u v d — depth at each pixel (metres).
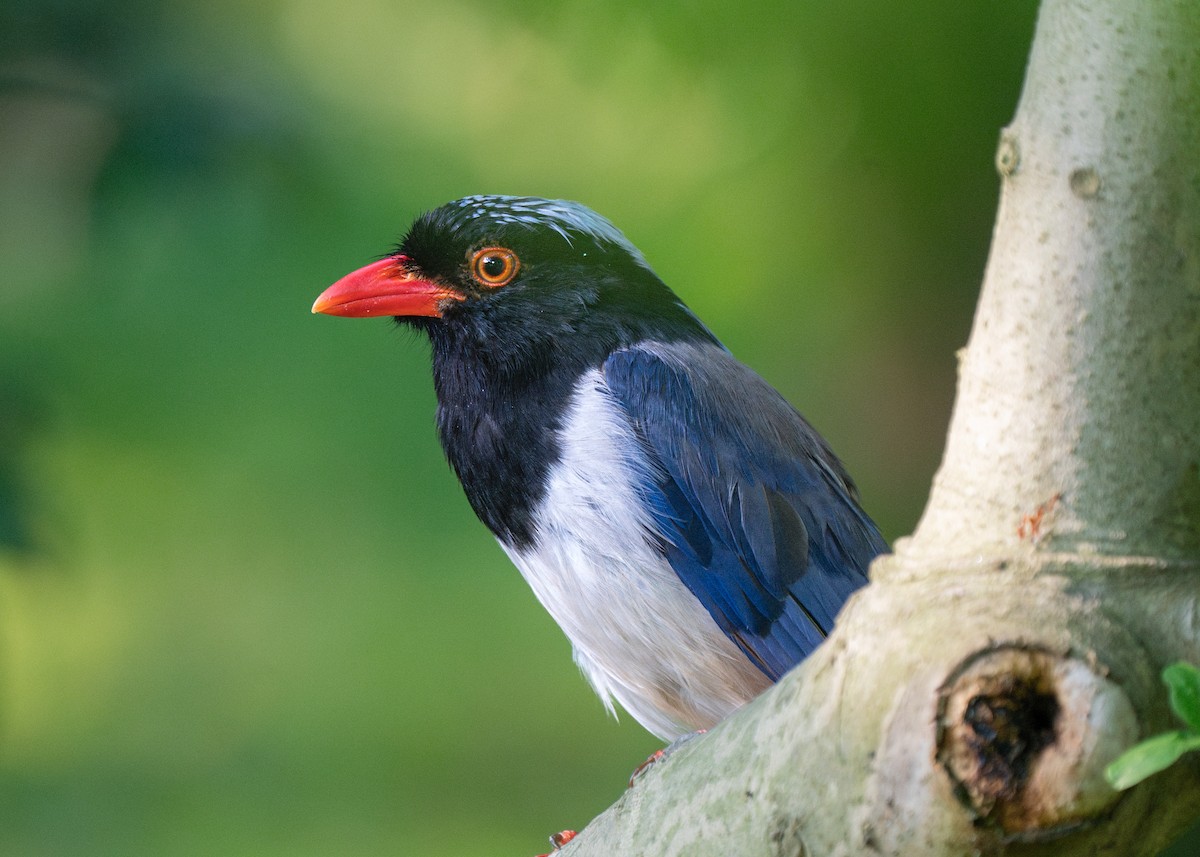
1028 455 3.99
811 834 4.18
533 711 18.53
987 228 17.11
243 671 19.53
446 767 17.72
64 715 19.30
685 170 17.20
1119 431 3.93
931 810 3.84
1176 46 3.89
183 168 11.55
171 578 20.48
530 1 16.30
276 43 12.89
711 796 4.57
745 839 4.41
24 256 13.45
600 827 5.03
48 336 15.01
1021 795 3.78
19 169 11.74
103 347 15.98
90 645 20.20
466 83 16.83
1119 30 3.93
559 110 17.08
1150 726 3.76
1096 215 3.94
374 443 18.53
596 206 17.19
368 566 19.50
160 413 17.33
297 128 12.10
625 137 17.12
